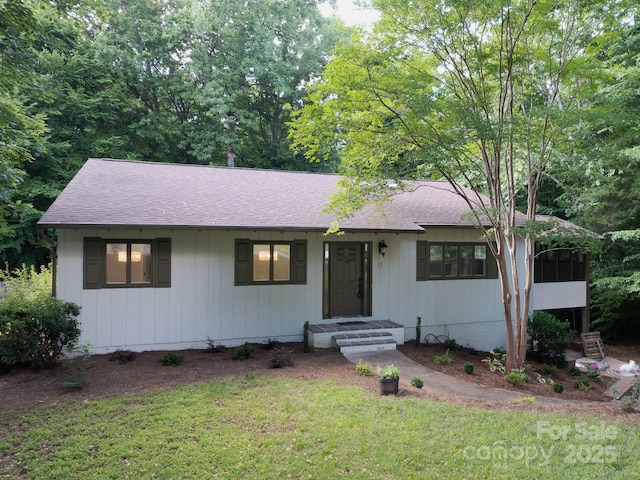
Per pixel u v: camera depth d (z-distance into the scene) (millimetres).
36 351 7324
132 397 6203
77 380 6695
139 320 9000
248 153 26156
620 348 14945
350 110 8805
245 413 5699
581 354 13477
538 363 11281
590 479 4223
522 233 8781
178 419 5445
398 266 11312
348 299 10977
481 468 4406
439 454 4680
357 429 5262
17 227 17500
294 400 6219
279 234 10141
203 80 24016
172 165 12570
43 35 6781
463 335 12078
